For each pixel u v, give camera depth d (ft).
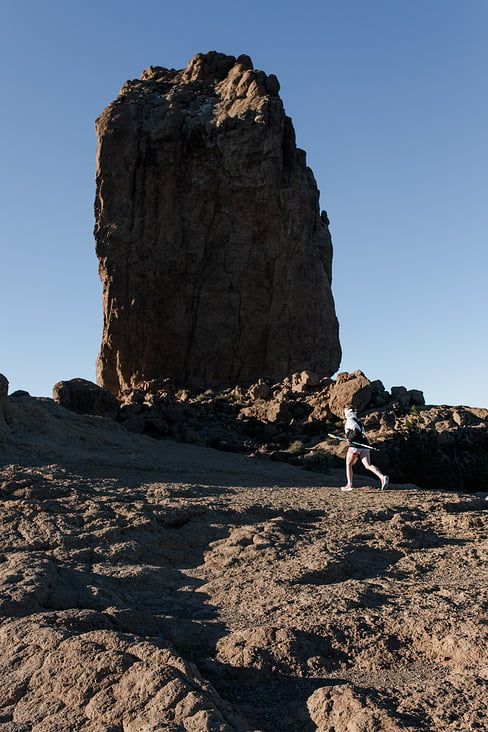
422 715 12.25
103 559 22.72
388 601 18.88
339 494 40.57
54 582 19.33
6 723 12.26
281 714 12.91
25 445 47.73
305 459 61.87
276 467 59.00
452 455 67.77
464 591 19.57
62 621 15.87
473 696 12.95
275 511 31.22
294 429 71.87
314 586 20.26
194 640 16.33
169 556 23.97
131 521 26.35
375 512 32.17
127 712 12.11
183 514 28.17
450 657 15.05
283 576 21.21
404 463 62.95
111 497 30.37
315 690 13.64
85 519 26.40
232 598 19.43
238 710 12.89
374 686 13.80
